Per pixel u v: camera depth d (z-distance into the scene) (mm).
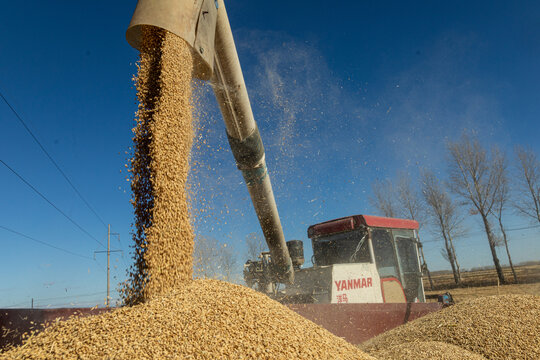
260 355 1939
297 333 2303
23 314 3252
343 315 3855
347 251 5977
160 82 3164
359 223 5863
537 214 18500
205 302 2434
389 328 3922
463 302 3830
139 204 2947
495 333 2953
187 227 3070
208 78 3648
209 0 3373
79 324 2287
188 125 3406
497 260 19203
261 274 5781
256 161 4402
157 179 2916
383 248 6043
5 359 1982
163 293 2604
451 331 3129
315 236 6488
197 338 2016
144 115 3209
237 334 2096
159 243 2736
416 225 7051
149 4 3176
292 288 5508
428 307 4023
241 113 3990
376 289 5395
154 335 2025
